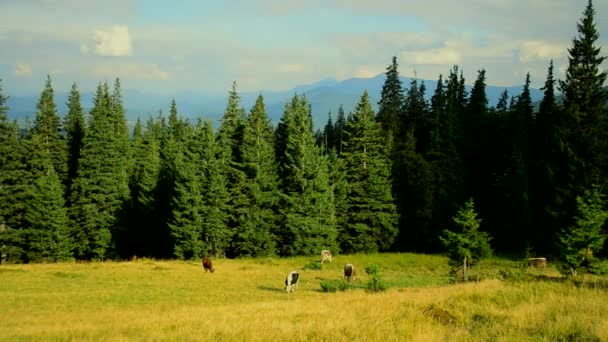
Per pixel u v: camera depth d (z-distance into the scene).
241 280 38.69
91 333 16.33
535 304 16.67
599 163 48.91
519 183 55.59
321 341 13.17
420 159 60.78
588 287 20.23
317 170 58.94
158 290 32.16
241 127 65.62
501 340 12.12
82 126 73.62
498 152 65.56
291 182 60.31
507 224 58.44
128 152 74.00
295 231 57.12
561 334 12.58
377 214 59.34
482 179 66.00
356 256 56.19
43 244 56.53
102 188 61.72
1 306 25.52
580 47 50.59
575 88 50.88
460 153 63.91
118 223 61.97
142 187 64.50
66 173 67.81
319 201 58.25
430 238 59.81
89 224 60.12
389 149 64.31
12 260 58.03
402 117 79.56
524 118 66.31
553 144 51.62
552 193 52.50
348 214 61.34
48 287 32.53
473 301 18.27
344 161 62.16
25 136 68.62
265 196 58.81
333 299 24.77
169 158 67.81
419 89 80.38
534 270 43.41
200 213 57.03
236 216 59.00
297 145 59.62
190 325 16.64
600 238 32.38
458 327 14.37
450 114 64.25
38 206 56.53
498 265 48.47
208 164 57.50
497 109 88.62
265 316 18.50
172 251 62.41
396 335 13.48
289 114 68.06
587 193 35.25
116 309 24.73
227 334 14.55
